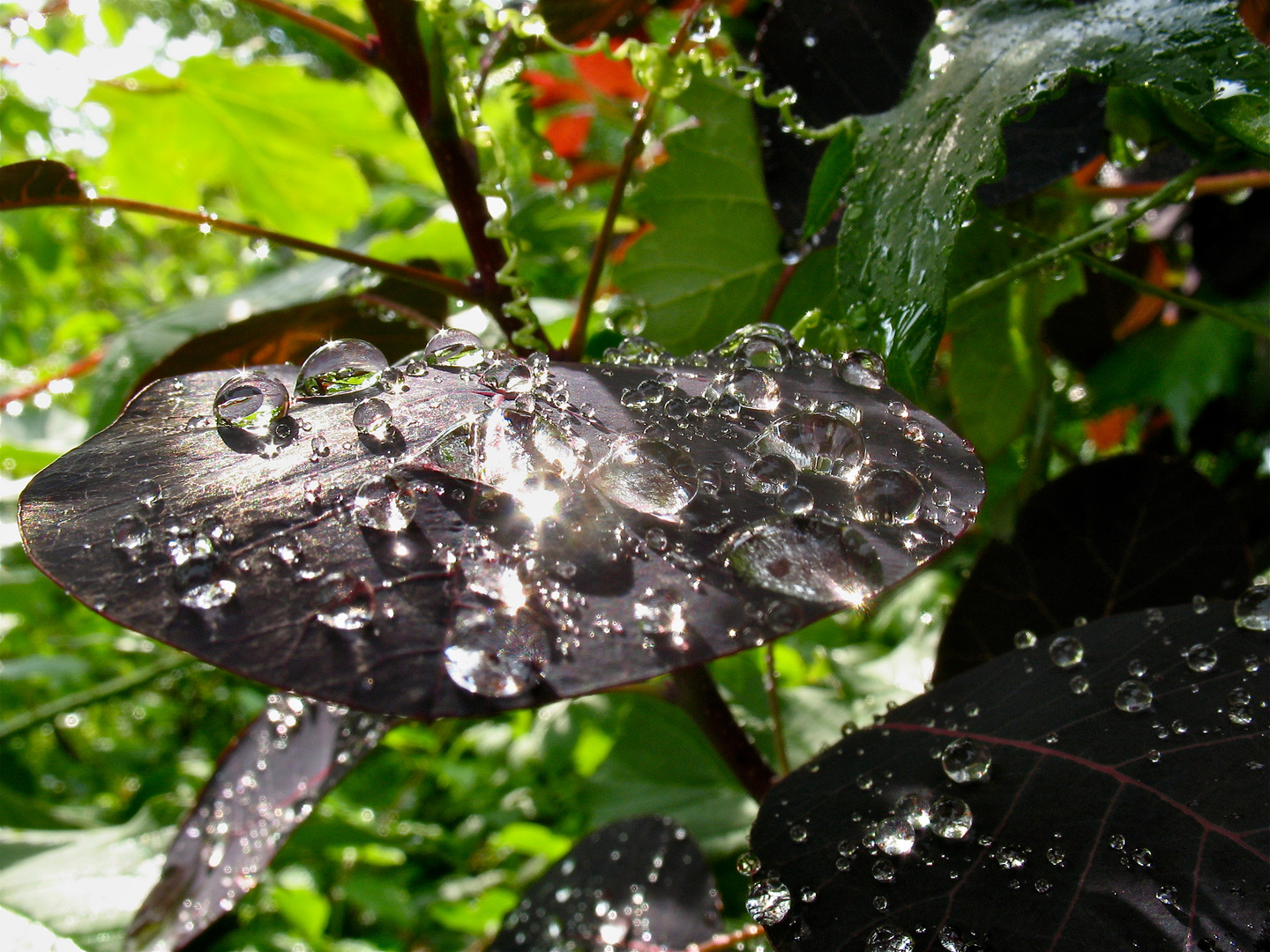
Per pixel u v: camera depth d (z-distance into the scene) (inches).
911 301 3.9
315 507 3.0
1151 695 3.9
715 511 3.1
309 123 11.4
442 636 2.7
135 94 10.8
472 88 5.6
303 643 2.6
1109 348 9.1
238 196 12.5
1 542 9.6
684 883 5.9
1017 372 7.3
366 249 11.2
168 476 3.2
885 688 8.4
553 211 10.4
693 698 5.9
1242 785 3.4
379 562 2.9
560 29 6.9
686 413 3.7
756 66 6.3
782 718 8.4
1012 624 5.4
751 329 4.5
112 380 9.3
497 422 3.5
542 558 2.9
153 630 2.7
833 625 11.6
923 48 4.9
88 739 17.7
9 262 19.2
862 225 4.3
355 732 5.5
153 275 28.6
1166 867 3.3
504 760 14.4
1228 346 8.1
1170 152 7.1
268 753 5.9
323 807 10.2
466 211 5.8
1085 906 3.3
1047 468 7.9
